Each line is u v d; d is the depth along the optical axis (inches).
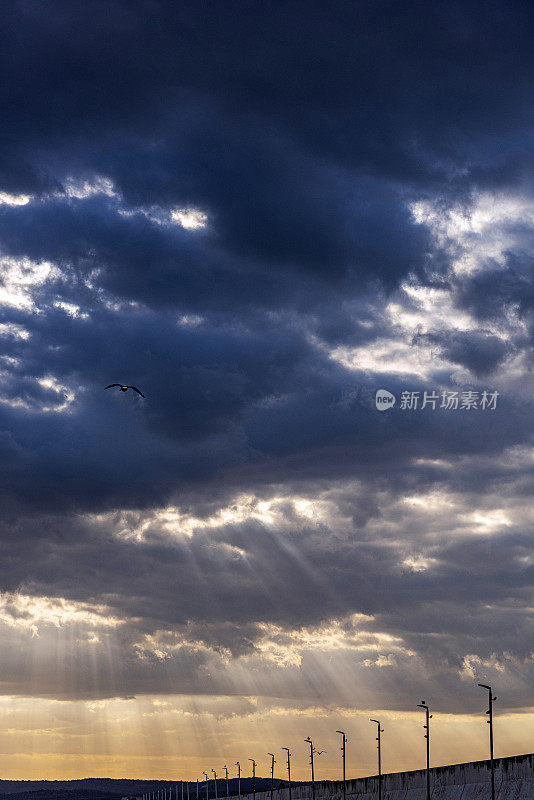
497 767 5388.8
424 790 6181.1
